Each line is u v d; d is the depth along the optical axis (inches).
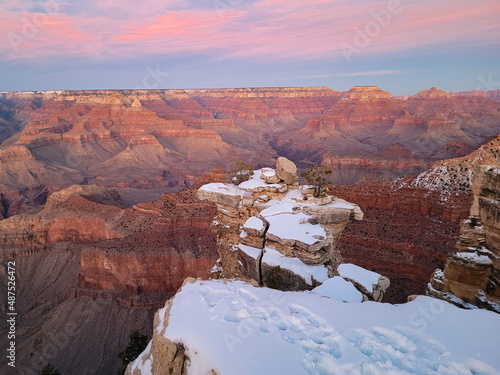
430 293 959.6
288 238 1113.4
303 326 634.2
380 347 562.9
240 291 791.7
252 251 1202.0
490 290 836.6
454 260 900.6
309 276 1039.0
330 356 544.1
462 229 938.7
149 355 738.8
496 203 827.4
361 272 990.4
